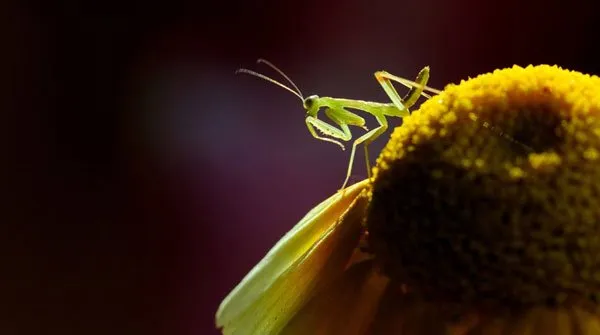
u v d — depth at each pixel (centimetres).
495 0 25
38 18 26
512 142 10
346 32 26
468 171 10
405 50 26
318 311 11
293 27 26
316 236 11
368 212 11
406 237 11
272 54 26
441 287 10
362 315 11
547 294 10
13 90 26
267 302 11
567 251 10
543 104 11
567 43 25
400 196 11
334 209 11
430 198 10
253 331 11
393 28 26
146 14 26
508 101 11
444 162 10
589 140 10
